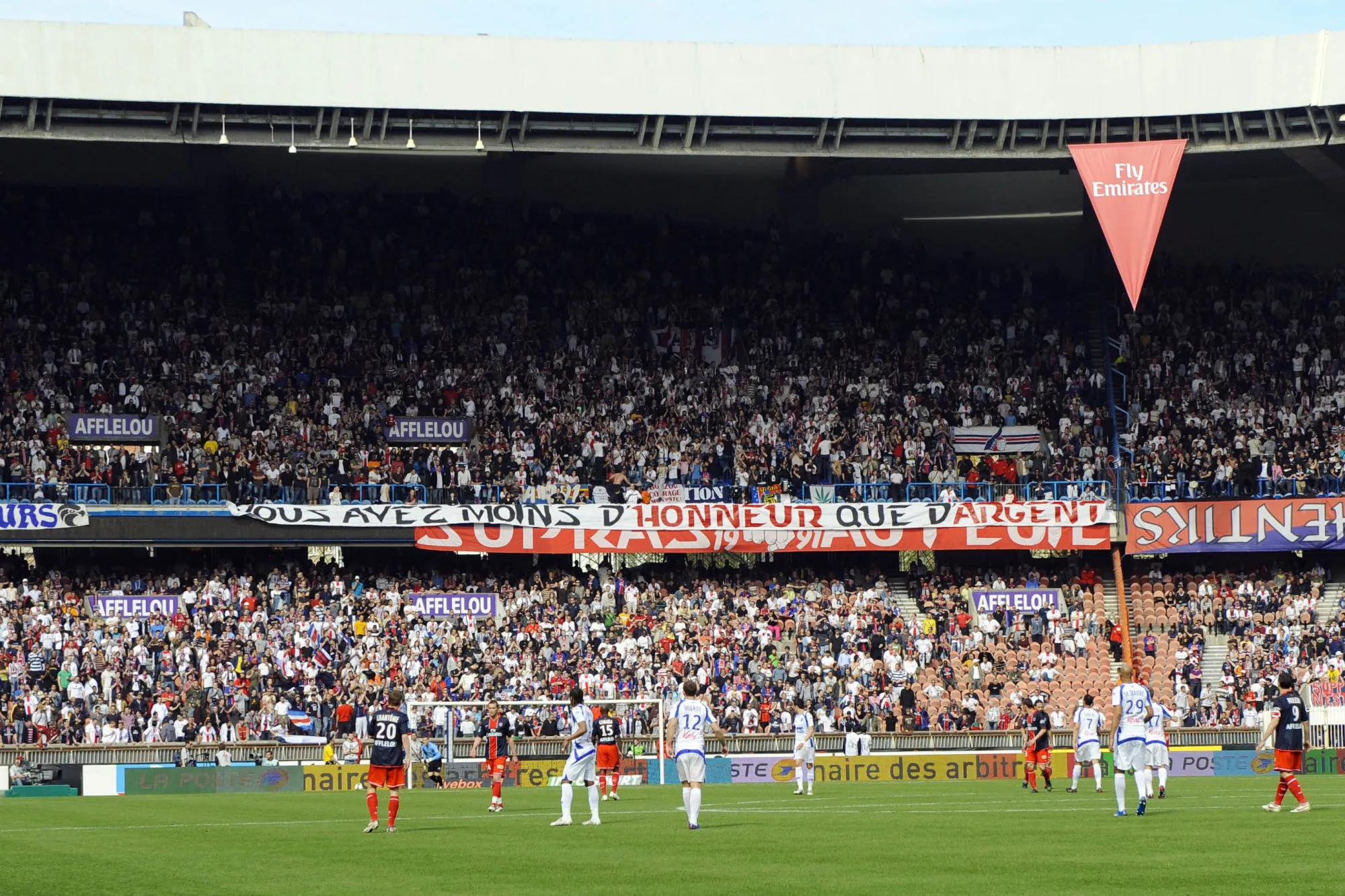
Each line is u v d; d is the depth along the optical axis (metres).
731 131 53.91
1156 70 52.72
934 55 53.19
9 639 48.47
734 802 32.50
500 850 21.25
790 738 46.94
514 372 60.12
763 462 57.91
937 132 54.06
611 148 53.81
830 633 52.88
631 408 59.44
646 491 56.22
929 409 60.34
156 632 50.12
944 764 43.81
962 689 51.53
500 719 34.41
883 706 49.94
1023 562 57.69
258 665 49.22
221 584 52.38
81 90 49.16
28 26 48.94
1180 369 61.84
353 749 43.56
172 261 61.25
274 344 59.28
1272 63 51.66
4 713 46.06
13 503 51.19
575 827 25.17
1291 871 17.41
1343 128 52.22
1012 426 60.03
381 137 52.56
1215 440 59.06
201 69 50.06
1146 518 55.62
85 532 51.66
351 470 55.62
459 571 55.97
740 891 16.42
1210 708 50.94
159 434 55.19
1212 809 27.44
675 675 50.06
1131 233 52.38
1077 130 54.09
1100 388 61.34
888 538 55.44
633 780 43.06
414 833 24.44
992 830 23.45
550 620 52.94
